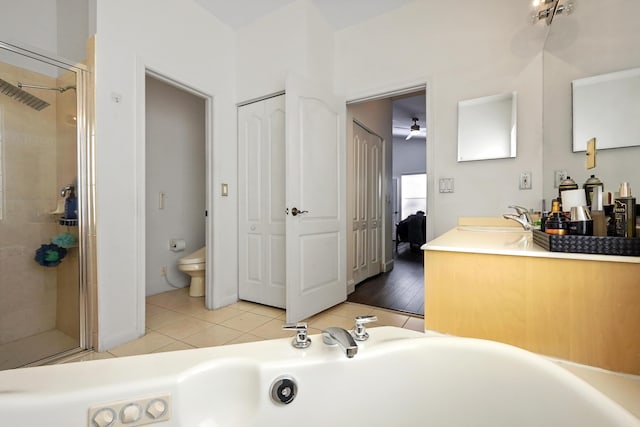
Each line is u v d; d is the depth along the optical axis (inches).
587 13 50.7
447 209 86.6
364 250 143.1
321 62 100.1
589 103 49.4
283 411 32.0
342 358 33.8
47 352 67.6
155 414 28.2
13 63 67.2
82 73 69.4
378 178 159.5
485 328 37.2
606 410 22.3
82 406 26.4
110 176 71.5
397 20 96.0
